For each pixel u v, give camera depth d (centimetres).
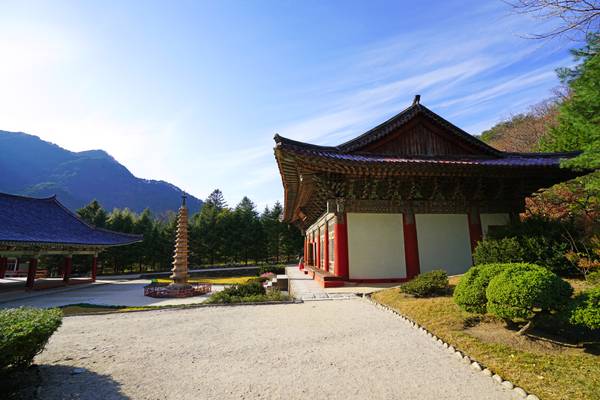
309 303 1170
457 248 1602
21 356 530
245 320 955
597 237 1046
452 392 477
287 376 541
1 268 3406
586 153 1078
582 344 629
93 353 683
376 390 486
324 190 1530
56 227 2894
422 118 1734
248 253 5903
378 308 1046
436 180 1541
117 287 2675
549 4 710
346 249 1531
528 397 455
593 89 989
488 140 4506
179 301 1691
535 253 1012
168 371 575
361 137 1628
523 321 757
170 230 5431
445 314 873
